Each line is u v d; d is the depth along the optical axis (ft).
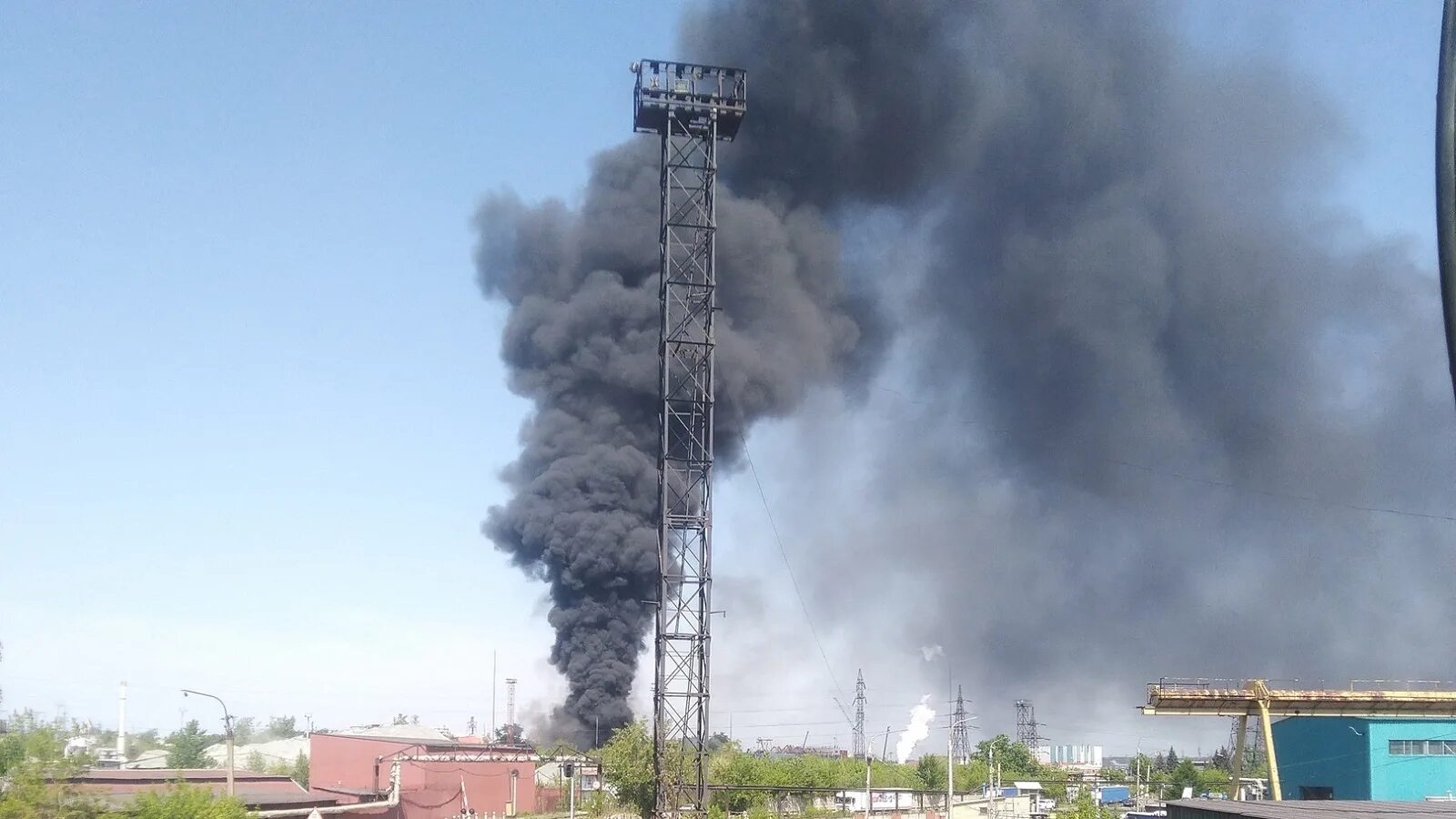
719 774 262.67
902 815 280.51
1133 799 342.44
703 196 196.03
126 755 371.76
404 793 246.47
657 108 192.95
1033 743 479.82
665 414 187.62
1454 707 188.03
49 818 135.64
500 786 265.34
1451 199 20.76
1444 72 21.48
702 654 181.27
